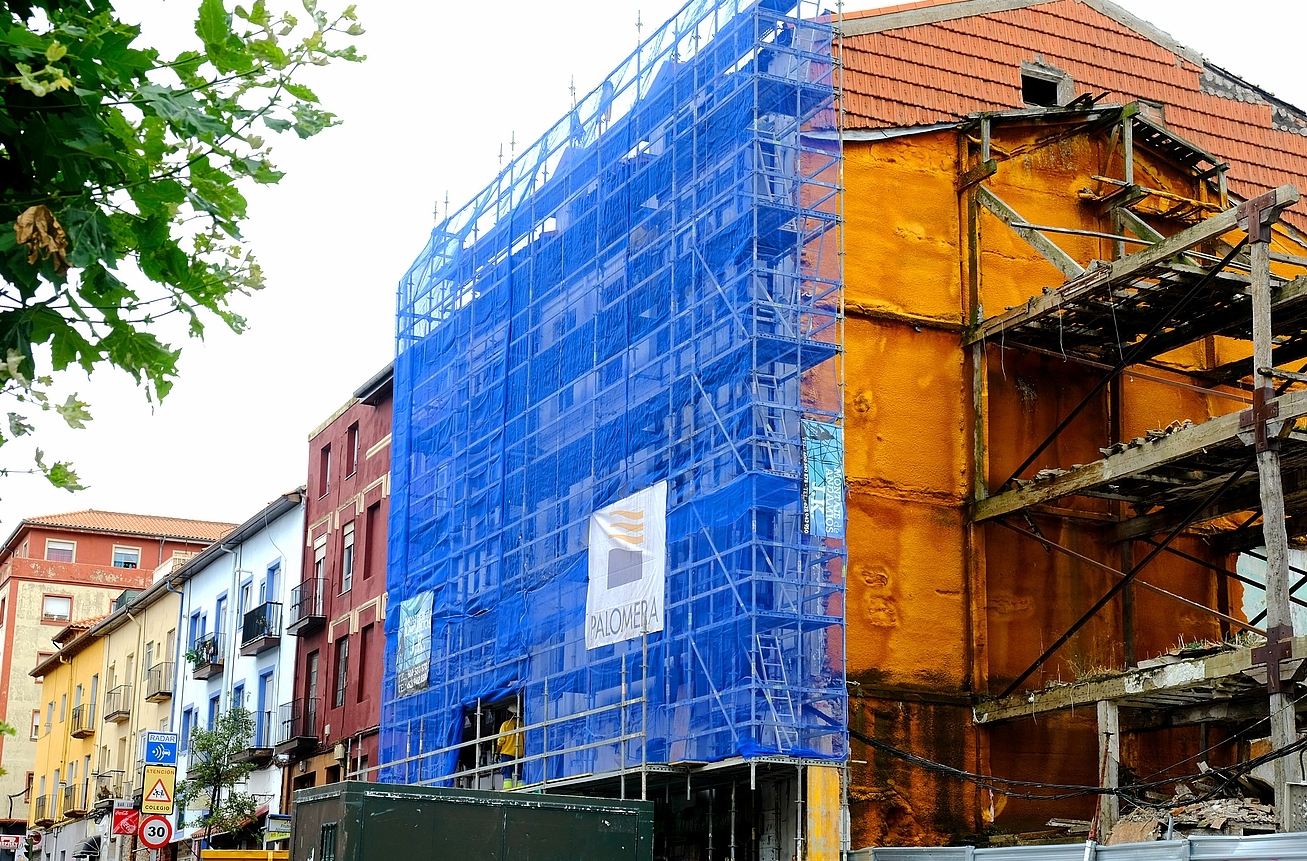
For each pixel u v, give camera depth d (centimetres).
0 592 8494
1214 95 3288
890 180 2752
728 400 2400
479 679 3044
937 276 2741
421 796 1647
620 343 2714
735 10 2562
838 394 2427
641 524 2547
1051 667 2652
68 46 581
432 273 3612
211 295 650
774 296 2417
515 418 3061
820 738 2270
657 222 2683
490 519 3095
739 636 2266
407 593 3434
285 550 4544
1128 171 2880
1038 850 1891
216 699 4884
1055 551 2714
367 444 4072
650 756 2436
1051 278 2836
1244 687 2184
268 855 2762
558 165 3084
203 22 598
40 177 596
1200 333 2589
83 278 613
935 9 2922
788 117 2473
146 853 4922
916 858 2112
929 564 2608
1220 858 1623
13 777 7869
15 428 587
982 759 2545
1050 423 2772
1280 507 2041
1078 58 3103
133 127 626
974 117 2812
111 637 6197
